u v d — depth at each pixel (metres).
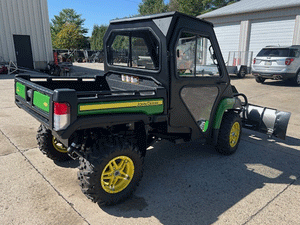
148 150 4.55
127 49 3.68
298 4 14.38
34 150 4.31
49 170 3.66
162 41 3.08
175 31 3.07
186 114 3.47
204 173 3.73
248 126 4.88
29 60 15.66
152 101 3.02
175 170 3.80
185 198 3.09
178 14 3.04
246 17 17.02
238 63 17.33
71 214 2.73
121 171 2.87
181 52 3.22
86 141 2.89
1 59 14.63
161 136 3.65
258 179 3.61
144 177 3.57
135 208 2.88
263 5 16.55
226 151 4.25
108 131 2.98
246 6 18.12
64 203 2.92
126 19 3.54
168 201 3.03
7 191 3.10
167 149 4.61
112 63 4.06
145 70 3.42
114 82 4.09
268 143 5.07
